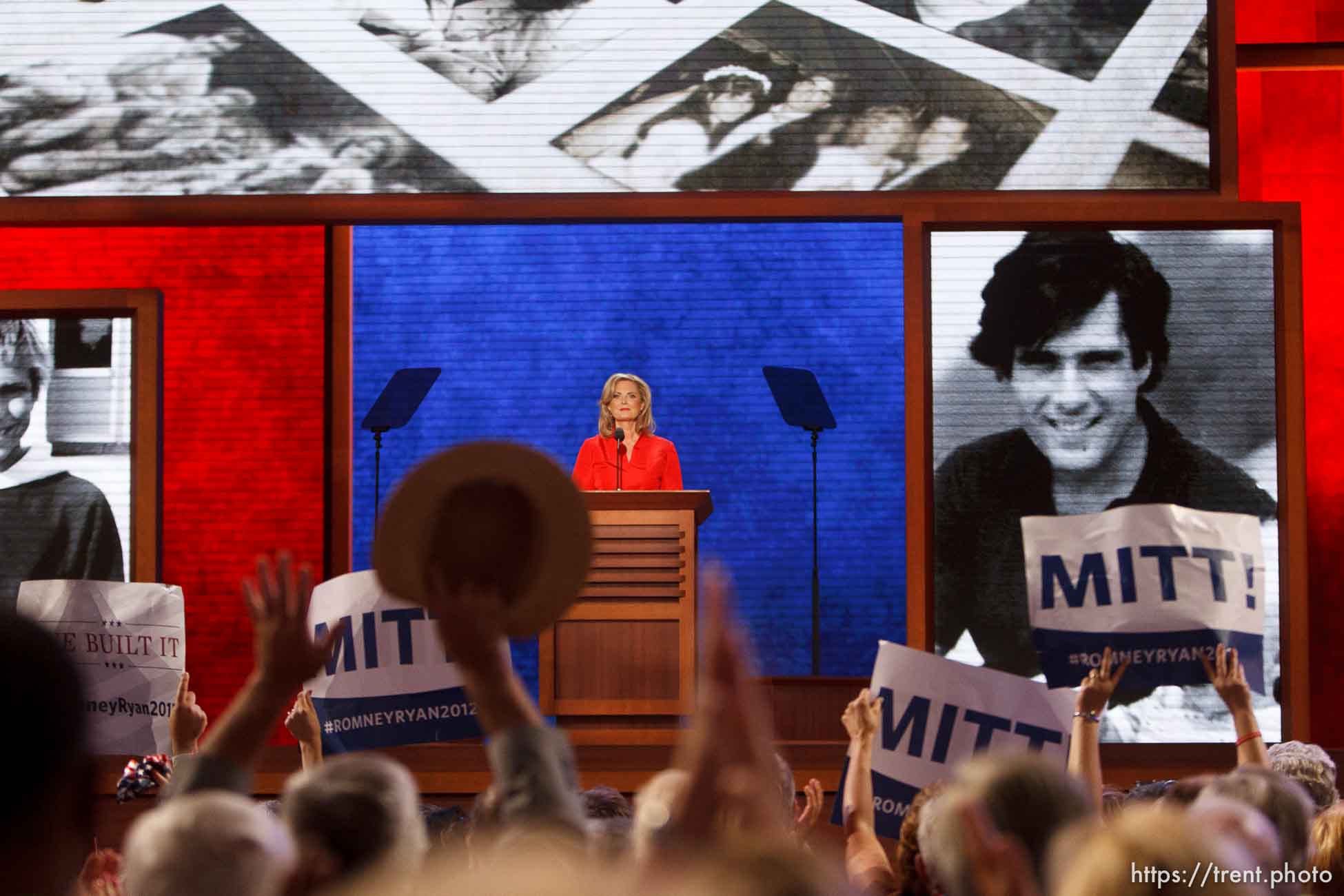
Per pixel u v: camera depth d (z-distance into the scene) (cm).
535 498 432
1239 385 2084
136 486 2172
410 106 2344
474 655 442
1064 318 2100
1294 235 2086
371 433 3006
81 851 321
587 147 2336
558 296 3042
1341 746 2628
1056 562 1346
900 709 1173
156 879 436
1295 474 2056
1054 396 2089
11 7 2345
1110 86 2278
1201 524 1338
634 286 3042
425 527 430
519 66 2347
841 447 3002
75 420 2184
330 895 518
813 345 3019
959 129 2295
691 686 2047
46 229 2834
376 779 586
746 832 284
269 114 2342
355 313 3033
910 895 716
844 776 1015
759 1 2333
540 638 2066
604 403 2528
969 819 462
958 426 2092
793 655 2977
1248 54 2673
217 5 2348
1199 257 2098
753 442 3011
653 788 470
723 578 332
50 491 2178
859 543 2986
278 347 2839
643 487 2484
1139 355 2091
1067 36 2288
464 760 2041
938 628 2064
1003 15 2297
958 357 2102
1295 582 2038
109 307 2189
